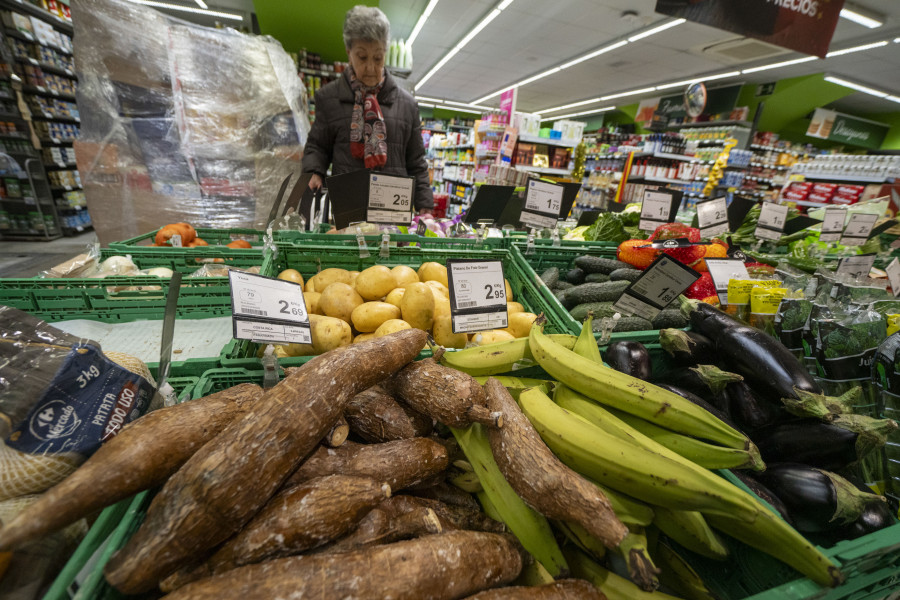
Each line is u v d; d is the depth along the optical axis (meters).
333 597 0.48
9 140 5.60
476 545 0.62
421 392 0.83
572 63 9.82
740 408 1.08
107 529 0.58
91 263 1.73
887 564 0.77
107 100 2.79
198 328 1.59
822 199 6.78
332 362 0.72
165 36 2.84
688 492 0.69
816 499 0.85
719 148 7.89
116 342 1.45
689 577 0.76
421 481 0.76
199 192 3.09
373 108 2.70
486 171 6.17
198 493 0.52
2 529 0.46
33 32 5.63
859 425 0.90
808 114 9.81
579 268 2.07
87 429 0.70
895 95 8.88
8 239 5.89
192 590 0.47
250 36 3.25
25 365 0.67
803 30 3.48
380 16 2.45
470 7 7.18
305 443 0.62
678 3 3.38
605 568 0.71
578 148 6.46
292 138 3.43
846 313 1.35
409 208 2.02
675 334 1.25
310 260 1.77
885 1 5.38
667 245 1.78
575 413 0.90
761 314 1.45
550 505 0.66
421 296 1.24
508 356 1.05
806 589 0.67
